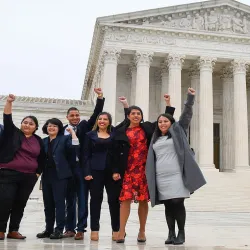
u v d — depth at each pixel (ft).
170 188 31.63
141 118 34.19
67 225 36.96
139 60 147.95
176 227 50.31
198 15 156.76
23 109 155.63
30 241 31.60
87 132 35.55
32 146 34.58
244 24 159.94
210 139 145.59
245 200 109.60
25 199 34.06
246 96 169.17
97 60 179.22
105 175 34.30
